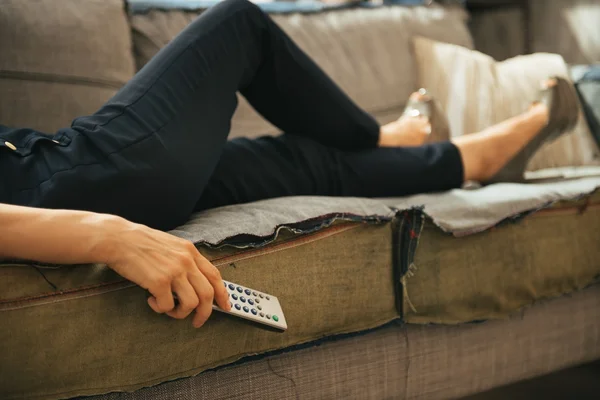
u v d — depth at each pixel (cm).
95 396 72
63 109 126
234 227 82
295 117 110
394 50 174
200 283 67
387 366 99
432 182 115
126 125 81
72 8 131
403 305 96
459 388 108
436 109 146
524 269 108
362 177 109
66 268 69
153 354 73
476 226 101
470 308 104
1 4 124
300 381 91
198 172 86
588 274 118
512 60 175
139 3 147
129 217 79
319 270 87
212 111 91
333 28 171
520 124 125
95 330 69
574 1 212
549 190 114
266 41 103
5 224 63
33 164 76
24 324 65
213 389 82
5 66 122
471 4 220
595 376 140
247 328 81
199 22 96
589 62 210
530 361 116
